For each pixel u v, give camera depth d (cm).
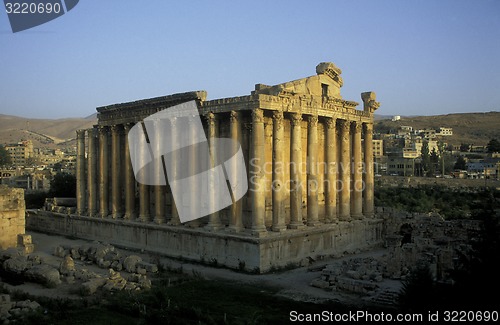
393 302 3631
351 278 4188
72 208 7612
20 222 6116
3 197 5956
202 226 5497
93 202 7100
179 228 5453
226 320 3197
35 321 3166
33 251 5969
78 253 5441
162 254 5594
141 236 6006
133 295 3803
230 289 4022
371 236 6322
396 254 4544
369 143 6531
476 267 2834
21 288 4144
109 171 7031
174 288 4066
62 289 4097
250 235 4791
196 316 3266
